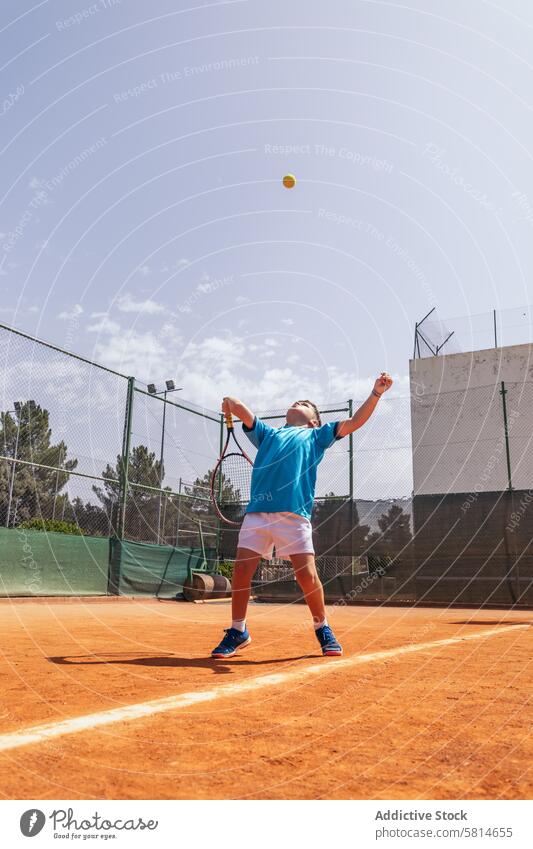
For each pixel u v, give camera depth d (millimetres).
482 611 9969
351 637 4402
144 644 3701
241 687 2168
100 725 1588
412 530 12922
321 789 1176
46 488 10906
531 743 1503
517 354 18078
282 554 3281
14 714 1715
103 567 11406
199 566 14031
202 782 1191
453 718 1754
